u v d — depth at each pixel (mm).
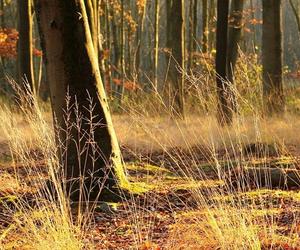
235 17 17516
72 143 6996
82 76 7035
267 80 16219
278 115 13922
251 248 4457
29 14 17031
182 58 17281
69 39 7004
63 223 4699
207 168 8891
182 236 5156
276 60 16312
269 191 5625
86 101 7035
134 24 35344
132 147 11875
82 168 7008
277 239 4824
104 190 7027
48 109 18719
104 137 7164
